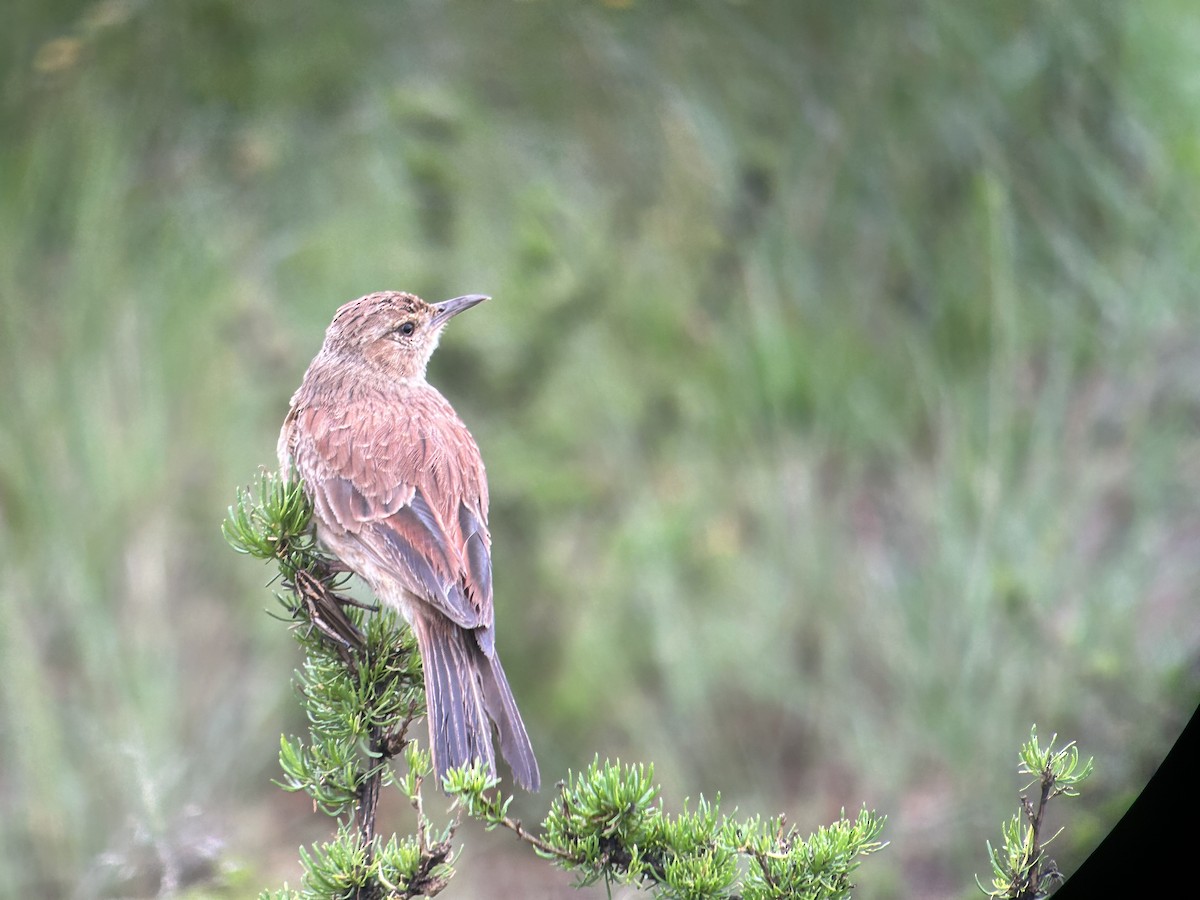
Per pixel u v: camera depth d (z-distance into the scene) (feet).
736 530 39.78
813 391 42.14
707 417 41.34
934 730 36.81
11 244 43.21
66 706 36.11
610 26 46.75
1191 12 45.42
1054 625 37.55
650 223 44.57
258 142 44.60
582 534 39.24
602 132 46.24
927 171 45.75
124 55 46.16
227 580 38.24
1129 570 38.22
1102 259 44.06
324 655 22.72
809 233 45.06
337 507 26.02
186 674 37.11
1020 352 42.86
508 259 42.06
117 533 38.22
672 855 19.17
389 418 27.12
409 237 42.57
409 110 44.11
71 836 34.58
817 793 36.73
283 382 41.11
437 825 35.53
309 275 42.29
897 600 38.37
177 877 33.55
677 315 42.47
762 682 37.78
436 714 22.66
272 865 34.60
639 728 37.19
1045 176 45.29
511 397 40.42
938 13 46.55
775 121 46.75
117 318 41.42
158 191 44.65
